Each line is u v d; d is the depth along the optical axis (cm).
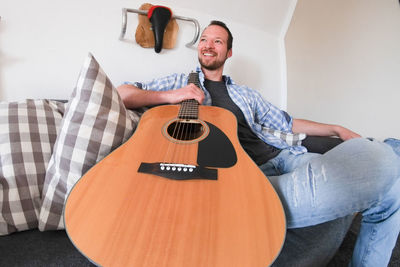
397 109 170
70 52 116
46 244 57
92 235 39
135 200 46
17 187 63
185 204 46
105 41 124
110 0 122
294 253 60
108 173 53
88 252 36
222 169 58
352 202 53
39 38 108
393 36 166
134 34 130
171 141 70
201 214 44
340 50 183
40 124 75
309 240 65
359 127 187
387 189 56
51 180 64
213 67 128
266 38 175
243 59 169
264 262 37
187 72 150
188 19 135
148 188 49
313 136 126
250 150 111
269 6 162
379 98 176
